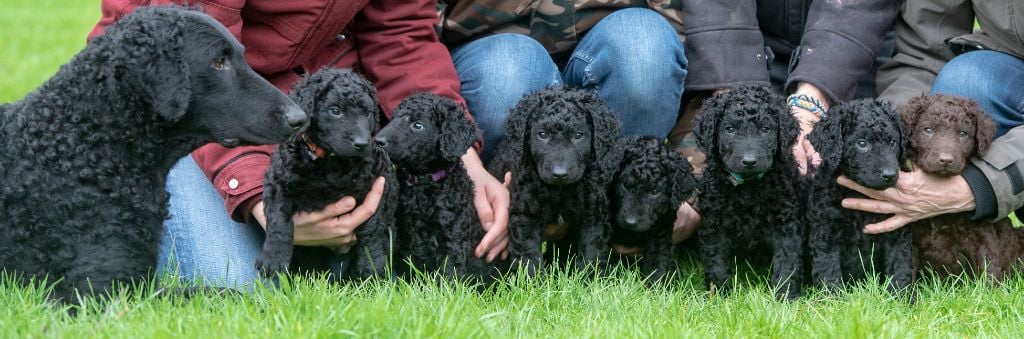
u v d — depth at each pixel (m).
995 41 5.30
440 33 5.41
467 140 4.62
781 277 4.71
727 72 5.35
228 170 4.45
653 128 5.28
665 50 5.09
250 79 3.62
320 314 3.31
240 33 4.39
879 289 4.43
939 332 3.83
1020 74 5.19
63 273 3.54
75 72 3.47
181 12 3.54
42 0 23.58
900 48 5.67
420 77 4.96
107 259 3.53
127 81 3.42
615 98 5.21
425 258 4.76
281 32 4.54
